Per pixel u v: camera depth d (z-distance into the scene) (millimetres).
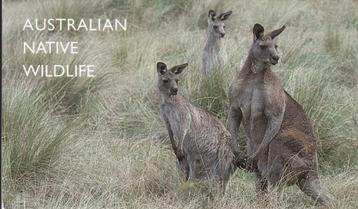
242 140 11922
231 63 13297
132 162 10695
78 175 10281
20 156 10164
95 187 9969
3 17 17453
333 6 21719
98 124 12555
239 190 10102
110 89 13953
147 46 16625
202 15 19891
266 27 19219
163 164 10805
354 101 13305
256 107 9703
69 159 10562
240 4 20766
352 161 11484
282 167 9688
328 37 17609
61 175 10281
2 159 9938
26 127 10523
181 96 10039
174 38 17469
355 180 10211
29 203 9594
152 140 12164
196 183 9773
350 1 22156
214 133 10141
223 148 10109
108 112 13086
